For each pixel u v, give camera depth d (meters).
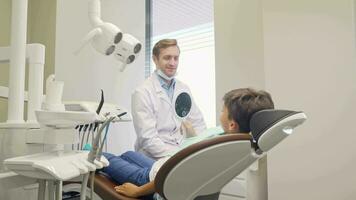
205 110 2.68
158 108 2.13
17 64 1.13
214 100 2.62
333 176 1.59
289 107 1.72
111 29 1.59
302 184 1.67
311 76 1.68
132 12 2.86
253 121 0.91
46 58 2.31
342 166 1.58
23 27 1.15
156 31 3.05
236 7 2.25
